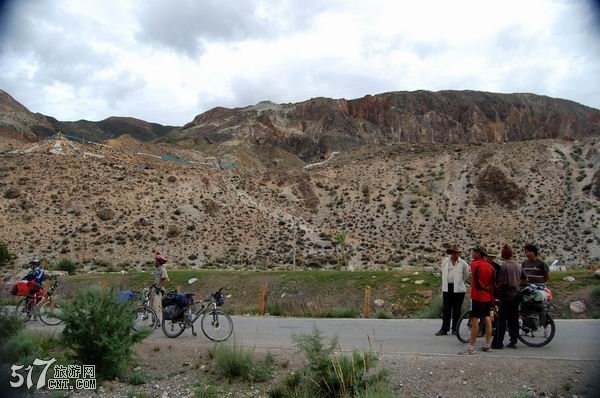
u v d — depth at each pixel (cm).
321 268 6181
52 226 6309
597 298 2223
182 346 1183
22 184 7044
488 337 1045
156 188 7925
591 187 8331
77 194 7050
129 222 6812
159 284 1445
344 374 853
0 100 17262
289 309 2292
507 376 877
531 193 8819
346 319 1783
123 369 991
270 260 6581
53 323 1537
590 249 6800
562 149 10150
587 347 1077
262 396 877
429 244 7894
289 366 1004
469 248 7581
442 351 1066
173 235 6831
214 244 6894
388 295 2942
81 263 5534
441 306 1898
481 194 9150
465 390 838
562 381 842
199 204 7981
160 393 912
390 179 10388
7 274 3816
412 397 816
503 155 10056
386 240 8231
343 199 9888
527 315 1098
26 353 1034
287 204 9588
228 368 982
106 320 1000
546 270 1141
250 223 7938
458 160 10588
